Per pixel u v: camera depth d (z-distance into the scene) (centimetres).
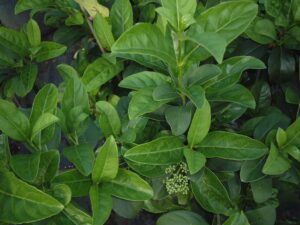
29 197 40
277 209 61
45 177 44
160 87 44
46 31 88
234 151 46
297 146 48
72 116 47
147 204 53
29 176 41
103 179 44
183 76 44
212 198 49
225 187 53
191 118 47
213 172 50
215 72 43
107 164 43
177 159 45
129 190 44
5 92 64
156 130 51
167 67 48
